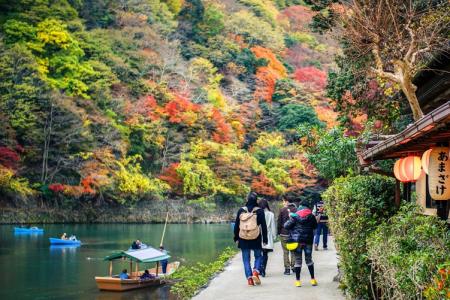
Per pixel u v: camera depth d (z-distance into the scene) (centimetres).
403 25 1066
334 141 1362
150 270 2238
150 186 4828
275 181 5491
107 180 4397
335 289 965
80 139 4381
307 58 7625
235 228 1023
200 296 959
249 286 1026
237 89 6391
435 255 437
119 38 5612
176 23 6438
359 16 1092
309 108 6212
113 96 5116
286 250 1170
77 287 1897
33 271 2186
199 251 2870
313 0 1345
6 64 4275
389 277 518
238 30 7175
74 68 4791
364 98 1525
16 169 4109
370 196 782
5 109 4169
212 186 5225
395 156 839
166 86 5553
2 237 3253
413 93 1024
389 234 612
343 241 773
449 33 1091
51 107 4291
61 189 4234
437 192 638
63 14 5203
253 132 6197
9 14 4900
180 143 5400
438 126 494
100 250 2817
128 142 4956
